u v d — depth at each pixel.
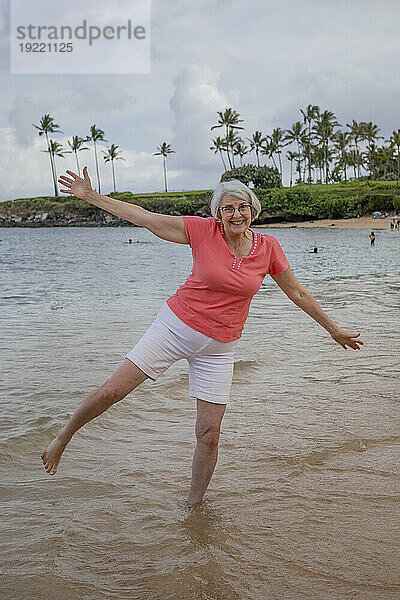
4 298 13.52
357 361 6.48
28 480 3.62
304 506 3.28
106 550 2.82
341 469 3.78
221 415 3.28
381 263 23.62
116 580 2.57
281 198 97.50
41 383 5.70
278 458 3.94
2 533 2.96
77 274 21.59
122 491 3.48
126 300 12.91
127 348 7.36
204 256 3.09
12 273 22.44
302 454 4.00
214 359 3.21
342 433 4.37
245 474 3.71
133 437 4.38
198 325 3.10
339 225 88.12
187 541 2.90
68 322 9.56
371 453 4.03
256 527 3.05
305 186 120.25
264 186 108.88
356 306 10.74
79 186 3.19
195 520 3.11
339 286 14.71
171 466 3.86
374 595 2.46
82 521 3.10
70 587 2.51
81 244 54.16
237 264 3.09
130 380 3.09
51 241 61.59
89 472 3.75
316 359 6.61
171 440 4.33
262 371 6.12
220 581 2.56
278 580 2.57
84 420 3.09
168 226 3.14
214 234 3.11
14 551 2.79
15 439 4.18
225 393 3.26
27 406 4.98
